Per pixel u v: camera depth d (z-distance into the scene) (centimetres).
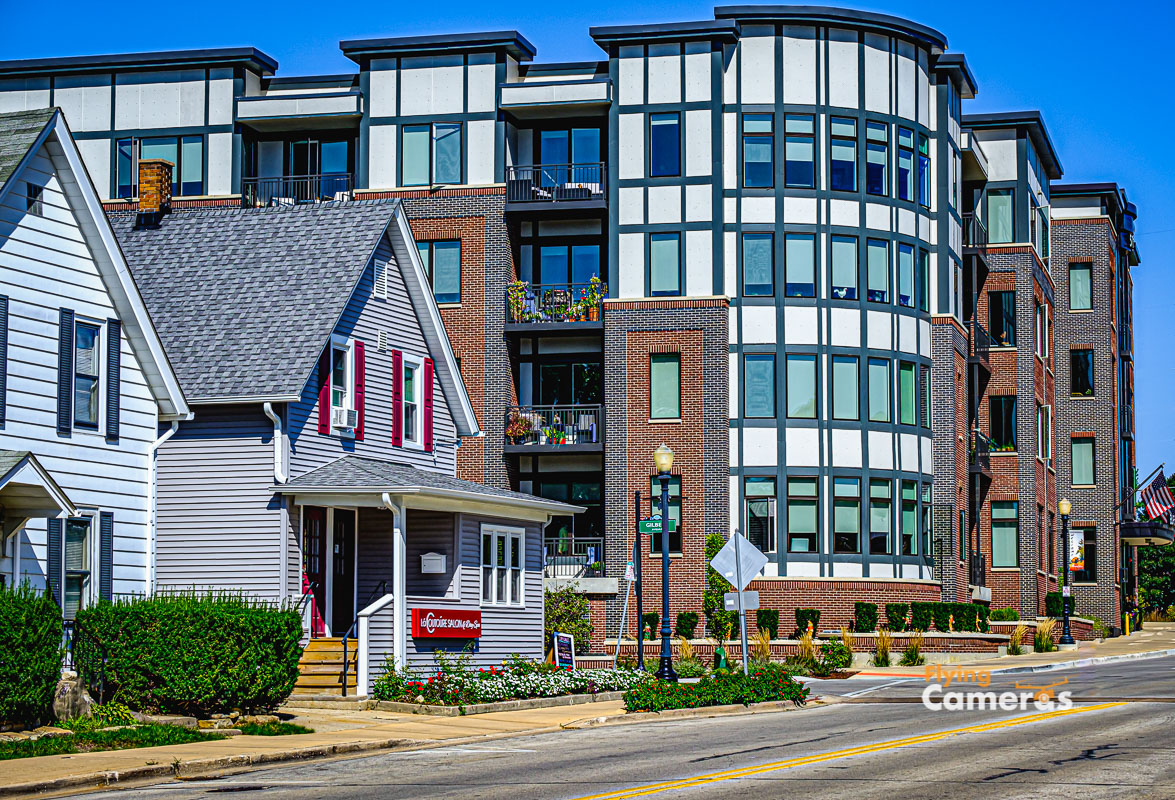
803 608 4778
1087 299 6769
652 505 4791
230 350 3017
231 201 5094
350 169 5266
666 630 3167
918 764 1766
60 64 5194
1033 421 5950
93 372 2589
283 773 1816
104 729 2106
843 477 4922
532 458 5131
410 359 3456
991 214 6088
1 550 2331
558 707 2803
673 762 1850
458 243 5066
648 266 4950
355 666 2788
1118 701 2686
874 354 4997
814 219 4984
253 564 2906
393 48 5125
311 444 3023
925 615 4688
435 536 3111
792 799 1492
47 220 2481
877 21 5059
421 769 1839
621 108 5012
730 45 5044
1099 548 6575
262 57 5238
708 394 4788
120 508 2620
